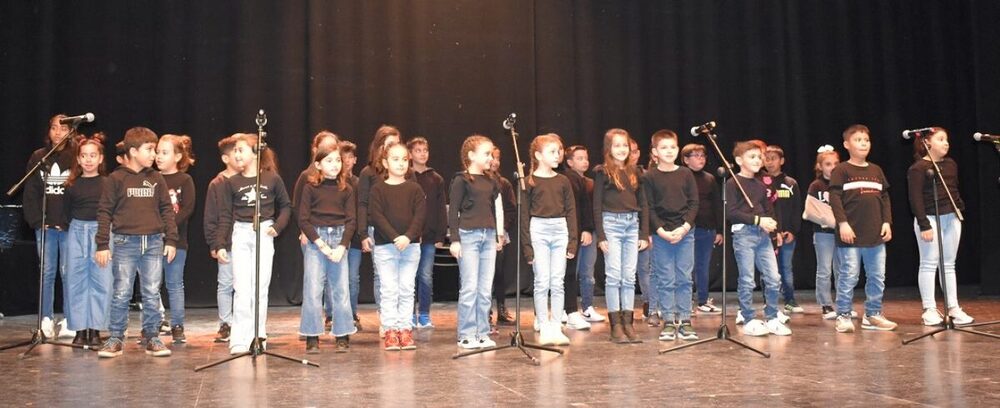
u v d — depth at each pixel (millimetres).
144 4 7820
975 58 8461
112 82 7734
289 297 7895
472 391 3477
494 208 4867
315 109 7992
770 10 9133
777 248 6531
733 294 8539
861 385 3518
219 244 4613
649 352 4516
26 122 7594
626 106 8781
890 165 9297
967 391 3371
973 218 9484
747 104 9039
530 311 7094
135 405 3273
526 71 8500
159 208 4781
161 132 7801
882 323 5422
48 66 7605
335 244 4684
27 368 4172
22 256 6941
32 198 5492
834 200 5402
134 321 6512
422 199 4801
